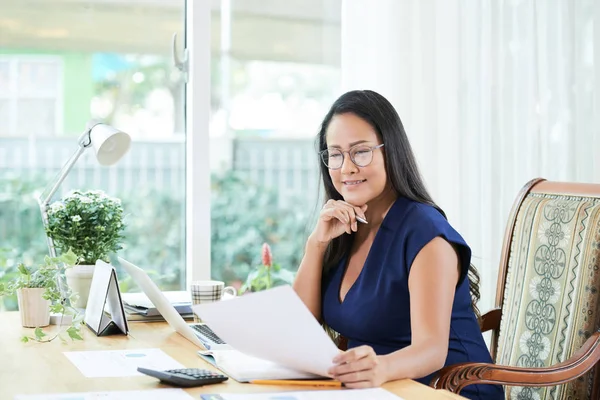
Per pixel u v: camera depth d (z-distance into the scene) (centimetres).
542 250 218
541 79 309
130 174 287
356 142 190
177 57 288
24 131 276
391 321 186
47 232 229
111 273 199
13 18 272
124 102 285
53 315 216
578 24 313
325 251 202
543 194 227
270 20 300
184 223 293
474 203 297
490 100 297
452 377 175
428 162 288
